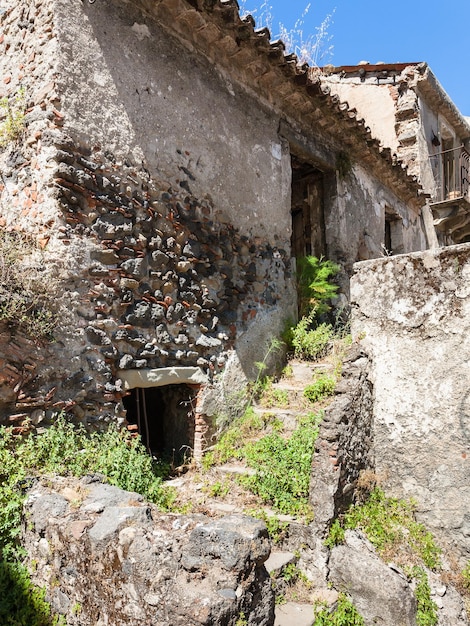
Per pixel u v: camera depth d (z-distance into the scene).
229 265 5.73
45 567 2.87
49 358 3.78
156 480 4.07
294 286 6.93
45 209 4.03
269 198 6.54
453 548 4.12
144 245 4.65
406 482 4.40
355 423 4.22
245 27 5.47
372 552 3.84
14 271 3.63
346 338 6.55
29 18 4.37
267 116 6.62
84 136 4.22
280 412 5.33
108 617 2.44
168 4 5.04
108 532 2.55
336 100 7.12
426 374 4.37
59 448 3.58
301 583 3.61
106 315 4.24
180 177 5.16
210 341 5.30
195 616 2.06
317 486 3.89
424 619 3.55
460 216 12.38
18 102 4.35
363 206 9.06
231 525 2.49
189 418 5.20
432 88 12.09
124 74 4.63
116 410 4.23
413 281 4.50
